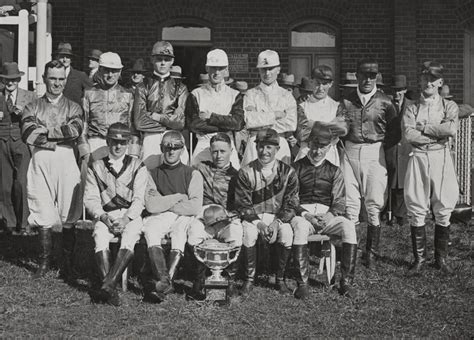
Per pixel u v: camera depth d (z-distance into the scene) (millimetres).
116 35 14633
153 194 7152
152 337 5898
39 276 7586
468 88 14773
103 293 6688
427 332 6090
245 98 7938
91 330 6047
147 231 6883
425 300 6984
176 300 6859
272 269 7848
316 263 8297
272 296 7062
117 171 7207
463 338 5957
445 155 8016
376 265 8242
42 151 7570
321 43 14969
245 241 7102
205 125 7629
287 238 7082
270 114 7805
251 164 7332
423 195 8023
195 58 14898
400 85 12055
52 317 6363
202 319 6371
